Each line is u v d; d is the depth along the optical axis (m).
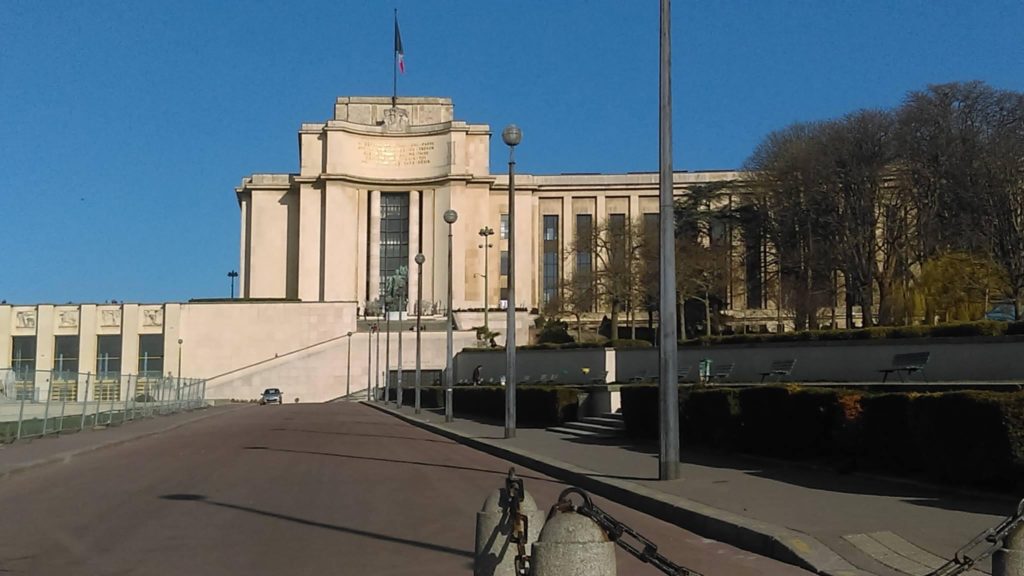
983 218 53.28
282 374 93.50
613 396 31.59
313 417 51.06
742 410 19.33
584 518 6.36
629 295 76.31
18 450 25.08
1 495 16.53
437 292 111.62
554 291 107.75
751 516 11.73
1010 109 55.16
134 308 97.31
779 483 15.12
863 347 25.98
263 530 12.27
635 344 46.78
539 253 114.88
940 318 46.66
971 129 55.56
